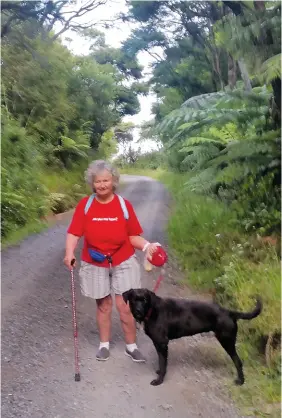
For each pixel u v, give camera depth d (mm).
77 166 20484
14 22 17875
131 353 4332
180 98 24234
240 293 5117
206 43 19297
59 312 5539
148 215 12766
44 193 13984
